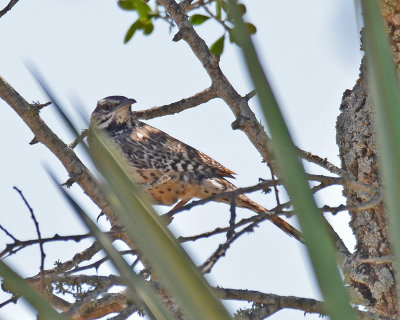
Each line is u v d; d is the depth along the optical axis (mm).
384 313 8039
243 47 2865
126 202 3025
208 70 10320
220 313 2998
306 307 6914
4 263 3277
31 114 9641
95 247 8578
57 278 6398
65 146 9641
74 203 3309
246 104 10062
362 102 8539
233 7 2912
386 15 7996
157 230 3018
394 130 2861
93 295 5664
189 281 3006
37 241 5574
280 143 2906
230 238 5609
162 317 3301
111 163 3057
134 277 3326
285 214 5980
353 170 8570
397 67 7977
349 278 8336
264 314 6891
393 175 2855
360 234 8383
